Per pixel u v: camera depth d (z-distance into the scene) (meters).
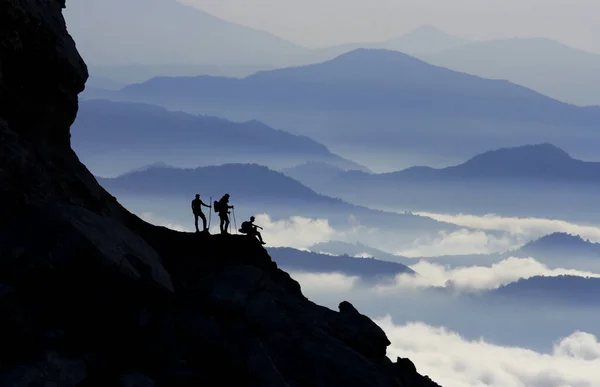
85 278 162.62
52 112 195.00
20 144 178.62
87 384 155.62
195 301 182.75
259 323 182.75
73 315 163.25
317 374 178.12
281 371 176.75
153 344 168.12
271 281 195.75
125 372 160.50
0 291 152.25
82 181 191.88
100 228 169.88
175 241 199.62
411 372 198.88
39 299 160.88
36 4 192.12
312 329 185.88
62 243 161.75
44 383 147.50
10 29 181.75
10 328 152.12
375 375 180.88
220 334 175.38
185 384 164.00
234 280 189.00
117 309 165.25
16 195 168.25
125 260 166.50
